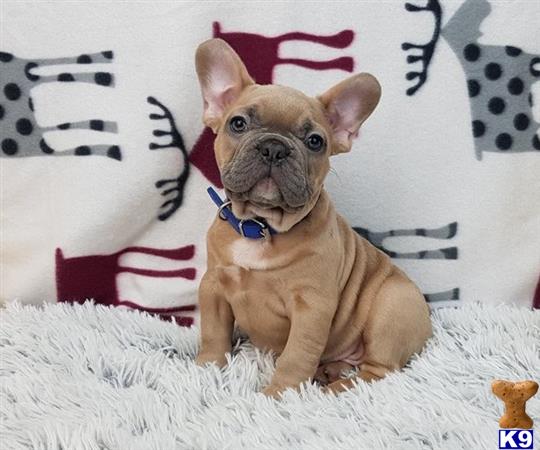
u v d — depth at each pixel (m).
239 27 0.62
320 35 0.63
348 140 0.57
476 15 0.62
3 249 0.67
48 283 0.67
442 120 0.64
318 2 0.62
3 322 0.61
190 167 0.65
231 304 0.58
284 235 0.53
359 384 0.53
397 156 0.65
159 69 0.63
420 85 0.63
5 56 0.63
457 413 0.49
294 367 0.54
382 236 0.67
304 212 0.52
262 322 0.57
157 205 0.66
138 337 0.61
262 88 0.54
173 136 0.64
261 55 0.63
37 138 0.64
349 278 0.59
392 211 0.66
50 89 0.64
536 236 0.66
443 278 0.68
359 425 0.48
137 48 0.62
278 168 0.49
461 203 0.66
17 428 0.47
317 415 0.49
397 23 0.62
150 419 0.48
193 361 0.59
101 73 0.63
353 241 0.60
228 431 0.47
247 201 0.52
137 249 0.67
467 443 0.45
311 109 0.53
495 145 0.64
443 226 0.66
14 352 0.57
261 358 0.58
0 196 0.65
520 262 0.67
